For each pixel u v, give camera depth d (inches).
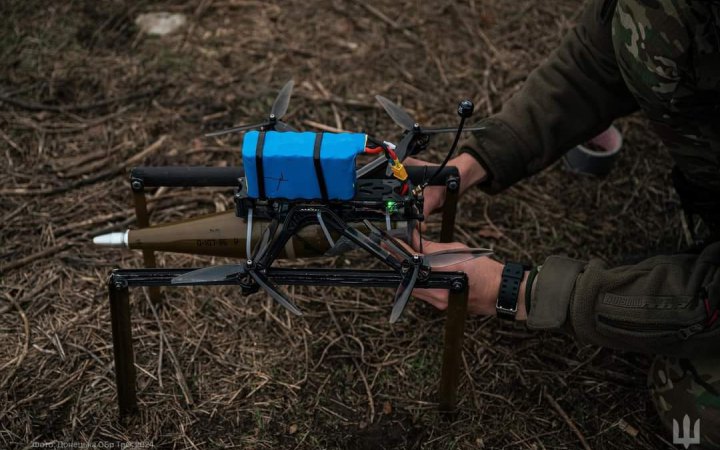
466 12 154.6
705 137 79.7
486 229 115.6
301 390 94.0
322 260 110.0
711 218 89.6
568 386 95.7
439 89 138.4
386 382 95.4
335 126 130.2
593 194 122.4
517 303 81.2
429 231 114.4
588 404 93.9
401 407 92.7
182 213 115.5
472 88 138.9
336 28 150.3
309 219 74.7
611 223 117.9
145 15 149.8
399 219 75.5
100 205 115.6
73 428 88.0
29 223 111.8
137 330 99.6
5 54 137.8
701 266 79.4
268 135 70.7
